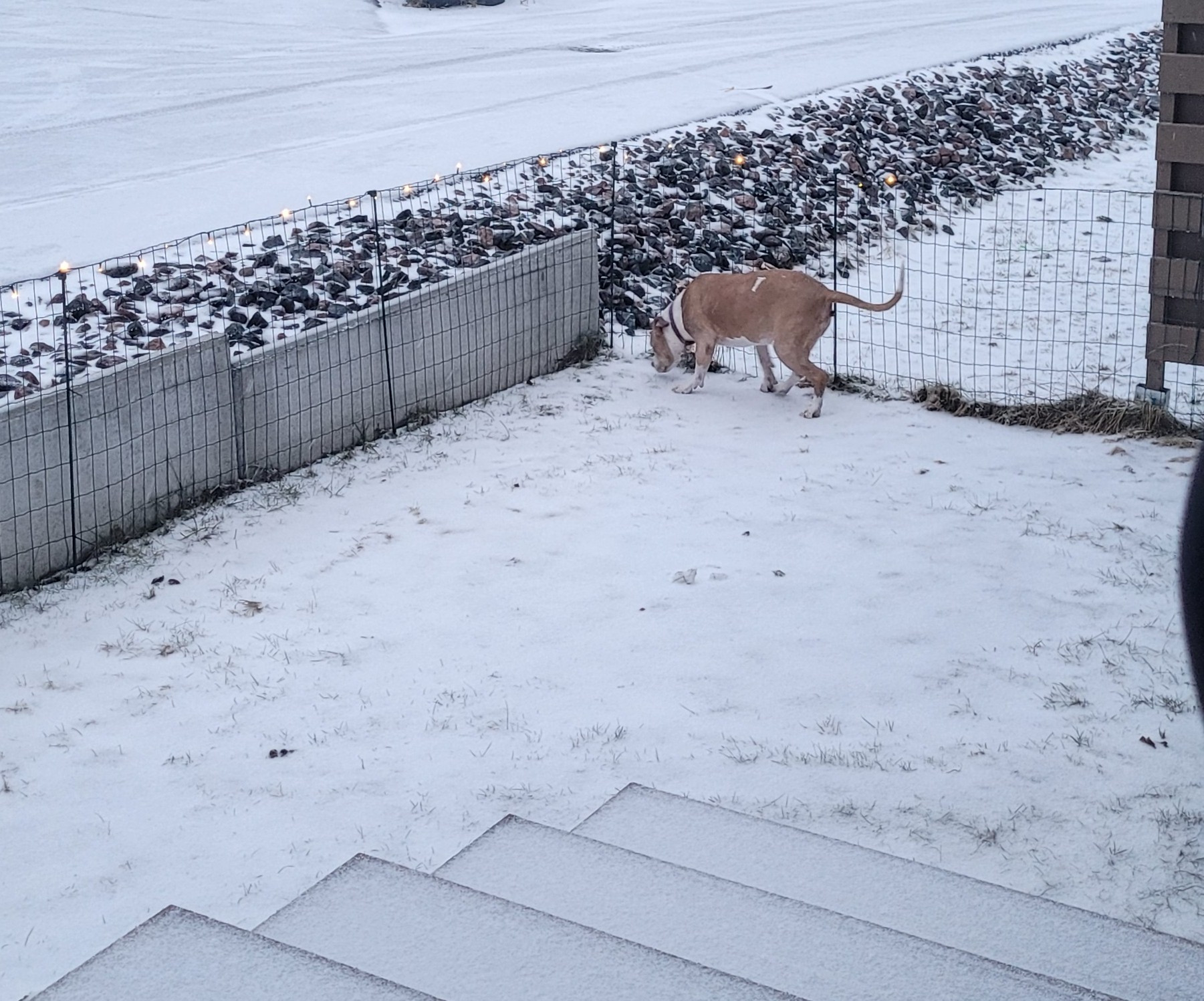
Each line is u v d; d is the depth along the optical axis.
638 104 17.03
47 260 11.11
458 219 12.43
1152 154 18.31
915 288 13.34
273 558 7.77
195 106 17.72
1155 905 4.54
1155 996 3.13
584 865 3.54
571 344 11.07
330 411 9.23
